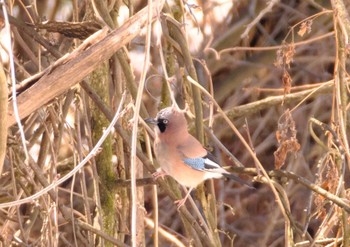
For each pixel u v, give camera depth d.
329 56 16.77
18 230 12.16
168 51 11.01
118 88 10.45
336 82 9.59
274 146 17.14
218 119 13.99
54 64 8.40
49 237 9.93
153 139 10.48
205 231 10.30
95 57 8.42
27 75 10.82
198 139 10.06
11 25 10.26
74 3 10.52
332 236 13.02
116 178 10.64
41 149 11.18
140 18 8.54
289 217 9.62
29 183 11.17
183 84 10.55
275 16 16.97
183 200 9.75
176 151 9.83
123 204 10.77
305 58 16.75
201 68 15.68
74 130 11.30
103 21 9.72
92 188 13.67
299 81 17.17
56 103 10.43
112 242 10.05
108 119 9.77
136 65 14.85
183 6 11.00
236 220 17.33
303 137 16.78
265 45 16.84
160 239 16.05
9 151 10.14
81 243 10.59
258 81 17.09
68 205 13.80
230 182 17.31
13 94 7.49
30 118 11.34
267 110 17.20
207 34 16.38
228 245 16.94
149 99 14.61
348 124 10.34
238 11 16.80
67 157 13.84
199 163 9.84
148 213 16.28
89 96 9.84
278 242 17.17
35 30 10.22
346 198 9.79
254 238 17.03
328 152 9.87
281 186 9.73
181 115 9.96
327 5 16.52
